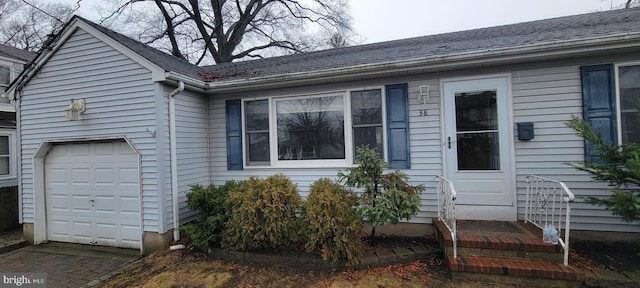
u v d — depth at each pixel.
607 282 3.14
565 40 3.96
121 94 5.22
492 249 3.63
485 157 4.64
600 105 4.17
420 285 3.42
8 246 5.53
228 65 7.77
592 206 4.26
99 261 4.86
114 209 5.45
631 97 4.10
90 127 5.43
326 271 3.87
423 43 6.44
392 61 4.66
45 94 5.72
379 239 4.68
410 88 4.98
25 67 5.73
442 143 4.81
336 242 3.78
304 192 5.48
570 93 4.31
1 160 8.76
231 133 5.93
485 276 3.39
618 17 5.21
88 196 5.64
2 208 6.82
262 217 4.21
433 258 4.00
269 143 5.75
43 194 5.93
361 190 5.14
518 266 3.33
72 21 5.43
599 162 4.15
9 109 9.80
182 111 5.44
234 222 4.32
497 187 4.59
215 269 4.11
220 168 6.01
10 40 18.20
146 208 5.12
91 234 5.61
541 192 4.08
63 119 5.61
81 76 5.46
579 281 3.14
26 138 5.89
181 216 5.34
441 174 4.82
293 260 4.07
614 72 4.12
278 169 5.62
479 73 4.66
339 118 5.39
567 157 4.31
